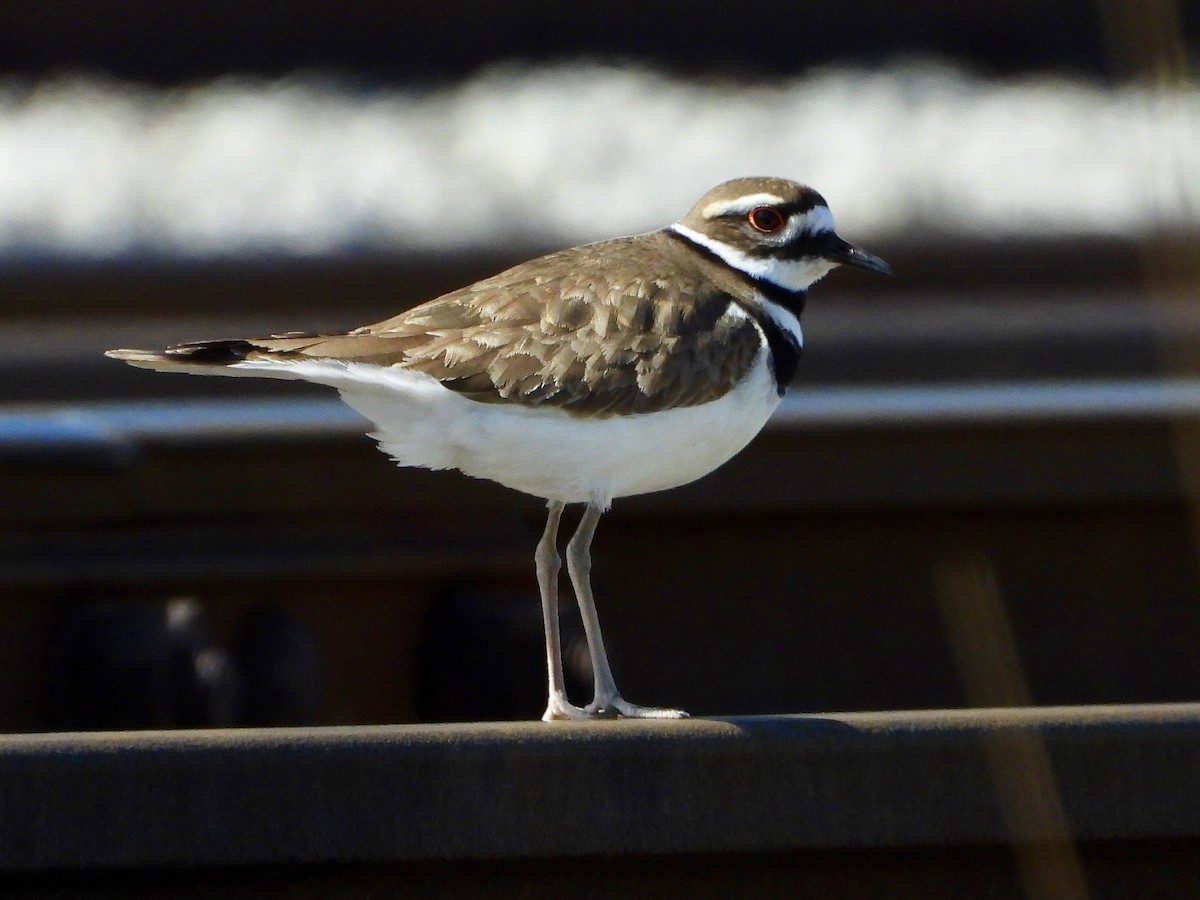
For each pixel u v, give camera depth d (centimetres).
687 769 699
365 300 2011
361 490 1279
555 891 710
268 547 1210
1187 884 716
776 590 1380
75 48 2522
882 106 2353
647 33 2534
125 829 677
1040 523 1388
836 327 1764
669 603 1379
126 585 1151
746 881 716
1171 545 1388
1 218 2128
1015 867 717
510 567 1295
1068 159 2192
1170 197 701
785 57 2514
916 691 1378
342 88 2458
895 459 1367
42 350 1789
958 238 1933
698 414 865
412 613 1265
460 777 691
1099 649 1386
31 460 1106
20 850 674
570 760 695
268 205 2162
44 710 1109
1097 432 1369
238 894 699
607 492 871
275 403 1498
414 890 706
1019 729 702
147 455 1241
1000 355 1739
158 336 1941
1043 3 2505
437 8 2530
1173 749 703
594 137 2303
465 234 2048
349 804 686
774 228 940
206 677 1146
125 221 2112
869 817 704
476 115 2377
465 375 833
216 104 2425
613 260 909
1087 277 1942
